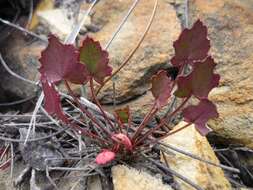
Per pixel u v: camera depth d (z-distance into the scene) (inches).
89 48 6.4
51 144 7.5
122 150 6.9
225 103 7.9
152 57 8.3
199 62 6.1
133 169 6.8
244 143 7.7
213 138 8.0
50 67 6.4
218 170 7.2
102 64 6.6
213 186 6.8
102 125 7.3
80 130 6.9
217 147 8.0
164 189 6.6
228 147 7.9
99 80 6.7
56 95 6.3
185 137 7.3
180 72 6.8
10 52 9.7
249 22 8.5
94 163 7.0
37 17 9.7
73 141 7.7
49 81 6.4
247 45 8.2
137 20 8.9
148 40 8.5
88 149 7.2
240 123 7.7
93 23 9.2
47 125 7.8
